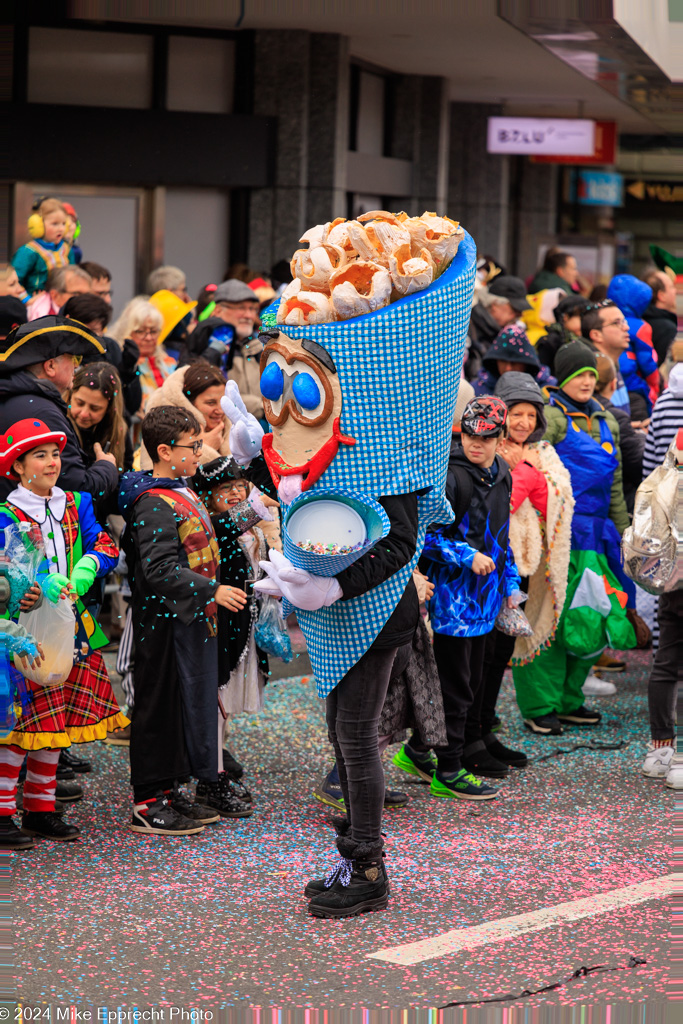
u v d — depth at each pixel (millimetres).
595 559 6957
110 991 3941
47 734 5031
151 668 5289
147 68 12477
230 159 13039
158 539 5168
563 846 5336
